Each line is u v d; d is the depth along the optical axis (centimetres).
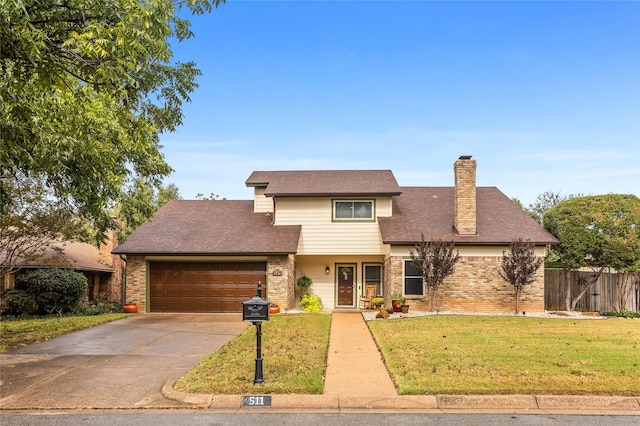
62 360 941
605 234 1762
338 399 659
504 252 1758
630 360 877
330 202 2069
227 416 610
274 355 936
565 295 1925
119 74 684
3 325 1421
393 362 867
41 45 608
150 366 887
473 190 1880
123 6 649
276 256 1878
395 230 1908
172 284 1919
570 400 647
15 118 840
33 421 591
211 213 2264
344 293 2138
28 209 1471
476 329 1297
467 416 607
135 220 2048
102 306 2062
